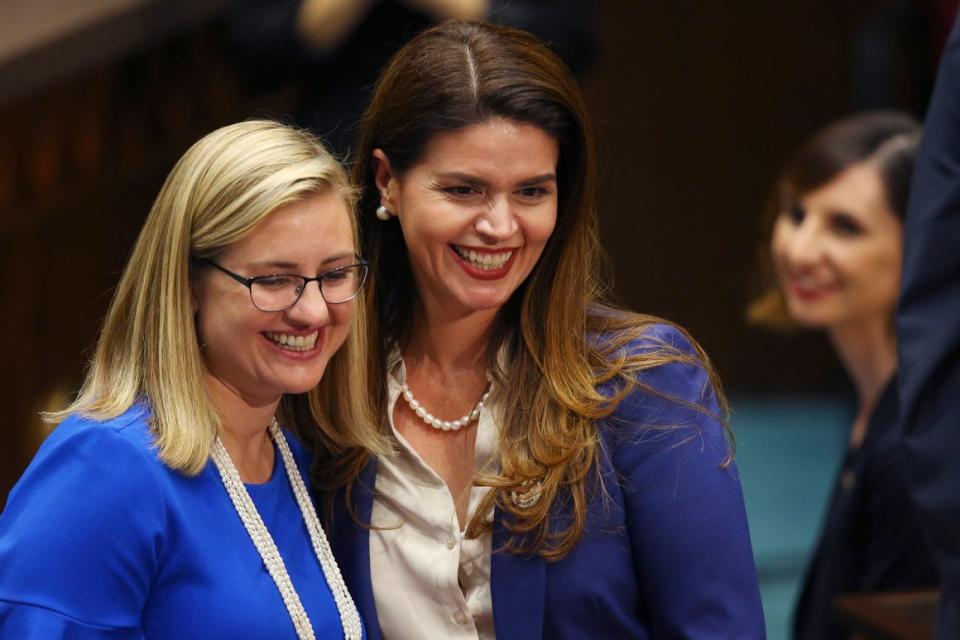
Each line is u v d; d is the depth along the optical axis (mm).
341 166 6391
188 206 6141
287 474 6945
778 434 21953
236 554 6312
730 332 24531
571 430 6559
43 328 17219
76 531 5891
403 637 6879
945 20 20438
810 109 24312
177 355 6211
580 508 6480
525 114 6277
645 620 6754
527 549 6555
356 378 6875
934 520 6953
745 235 24484
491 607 6715
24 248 16953
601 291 7051
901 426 7082
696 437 6535
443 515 6816
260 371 6289
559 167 6602
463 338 6938
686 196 24406
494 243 6387
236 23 11922
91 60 15609
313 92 11805
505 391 6836
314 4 11492
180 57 16203
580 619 6555
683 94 24219
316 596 6656
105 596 5922
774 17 24109
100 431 6062
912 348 7035
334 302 6270
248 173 6062
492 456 6754
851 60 23688
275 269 6109
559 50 11758
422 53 6445
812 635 10617
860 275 10539
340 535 7062
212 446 6309
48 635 5766
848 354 10898
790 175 10898
